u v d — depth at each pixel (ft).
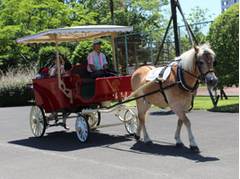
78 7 130.21
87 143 40.78
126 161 32.81
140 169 30.19
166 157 33.17
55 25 115.75
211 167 29.50
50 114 48.34
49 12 119.03
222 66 57.31
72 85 42.96
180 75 34.24
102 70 43.47
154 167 30.45
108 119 56.29
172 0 59.77
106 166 31.68
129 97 39.88
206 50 32.58
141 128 39.93
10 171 31.96
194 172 28.50
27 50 110.52
